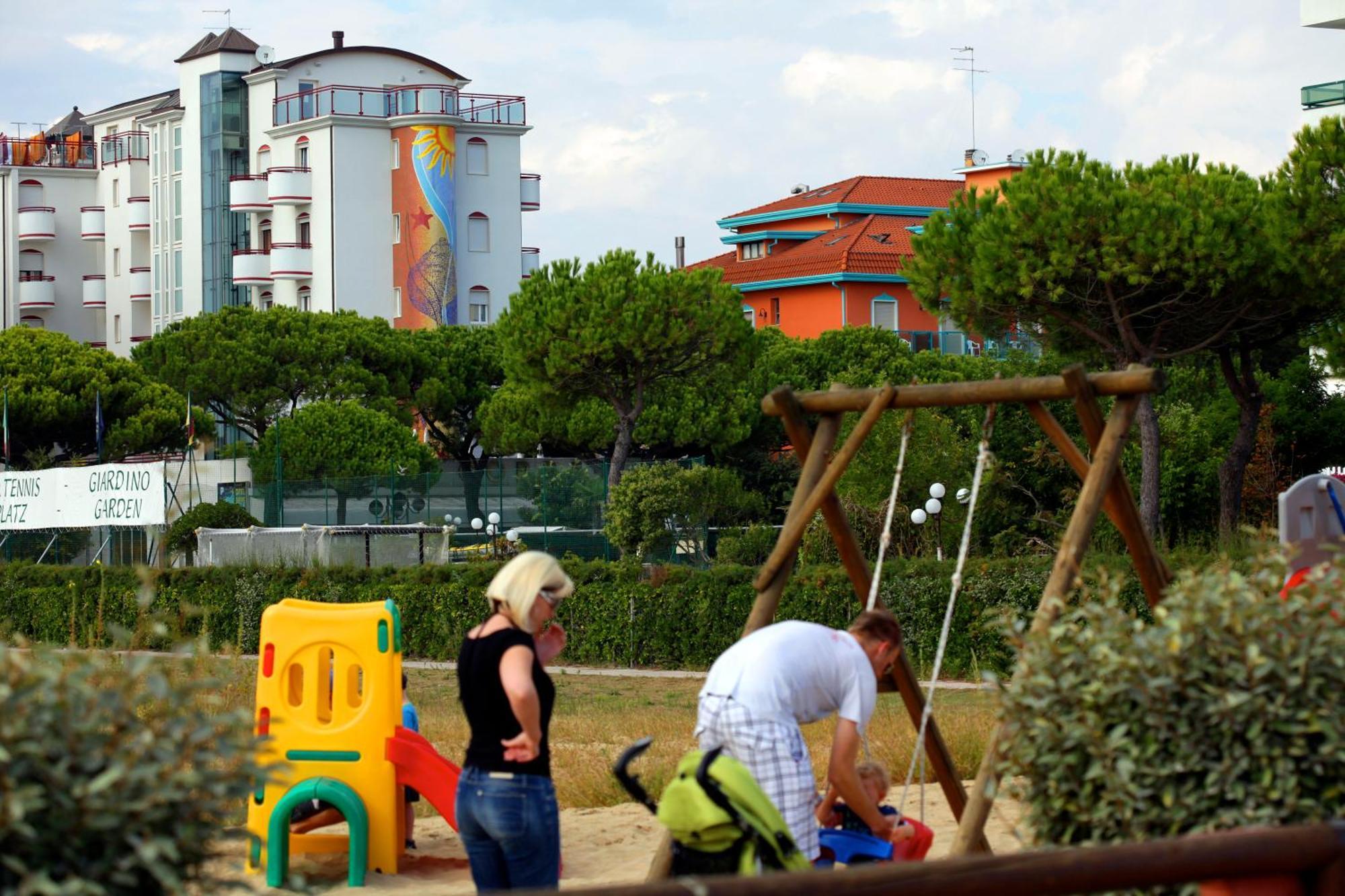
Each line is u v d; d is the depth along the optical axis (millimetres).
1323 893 3797
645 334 40594
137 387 56750
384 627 8961
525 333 41812
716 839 5273
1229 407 34656
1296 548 5539
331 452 52438
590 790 11727
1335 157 25266
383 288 76938
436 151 75812
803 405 7277
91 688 3963
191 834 3859
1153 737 4789
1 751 3480
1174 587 5160
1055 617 5910
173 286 84000
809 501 7000
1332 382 35906
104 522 35531
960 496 30922
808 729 15602
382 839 8836
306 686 9016
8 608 34969
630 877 8578
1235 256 25281
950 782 7383
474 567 32375
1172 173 27953
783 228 86500
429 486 43719
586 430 51875
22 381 53938
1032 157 27969
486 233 79000
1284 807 4641
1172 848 3666
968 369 54594
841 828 6797
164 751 3803
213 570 33750
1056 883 3562
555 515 42906
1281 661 4695
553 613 5855
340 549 37438
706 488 40281
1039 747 5023
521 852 5703
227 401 60031
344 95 76062
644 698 24219
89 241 91625
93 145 92375
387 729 8844
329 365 59688
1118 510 6684
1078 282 26859
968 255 28125
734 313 42406
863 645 6168
